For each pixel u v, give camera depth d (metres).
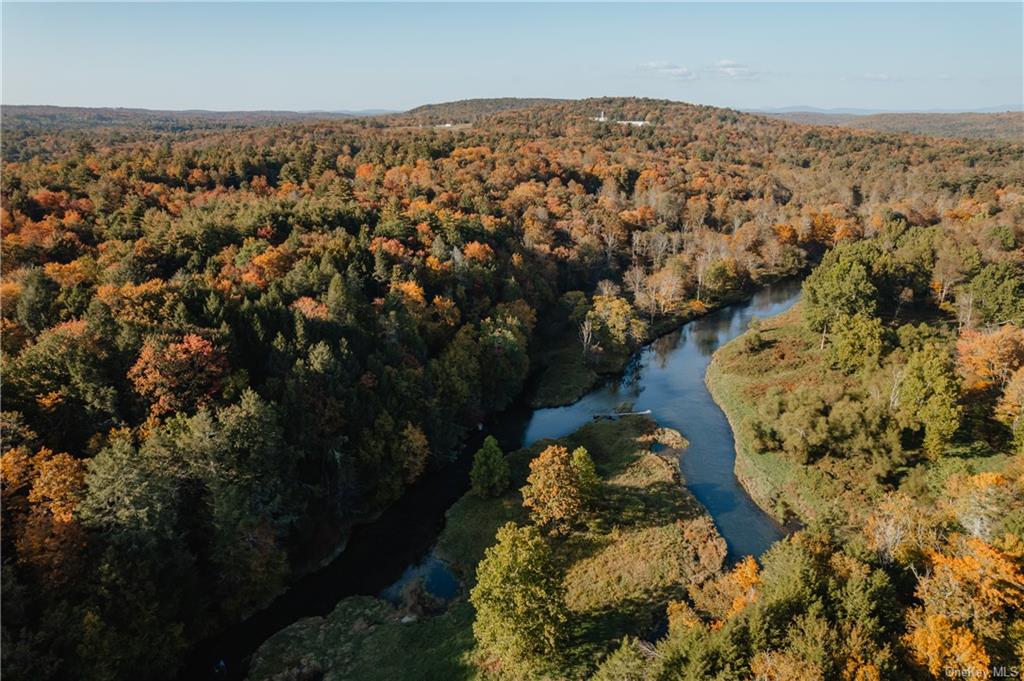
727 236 163.62
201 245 90.38
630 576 54.41
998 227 129.50
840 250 120.31
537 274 128.62
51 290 67.88
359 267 93.88
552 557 57.56
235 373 61.97
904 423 66.00
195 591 49.41
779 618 36.62
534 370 108.31
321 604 55.03
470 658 46.34
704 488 70.44
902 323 110.75
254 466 53.72
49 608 39.88
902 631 35.75
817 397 75.69
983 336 76.50
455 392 81.88
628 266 149.38
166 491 47.69
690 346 121.44
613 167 199.00
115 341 57.69
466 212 141.62
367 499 68.00
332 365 66.00
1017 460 57.16
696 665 34.56
